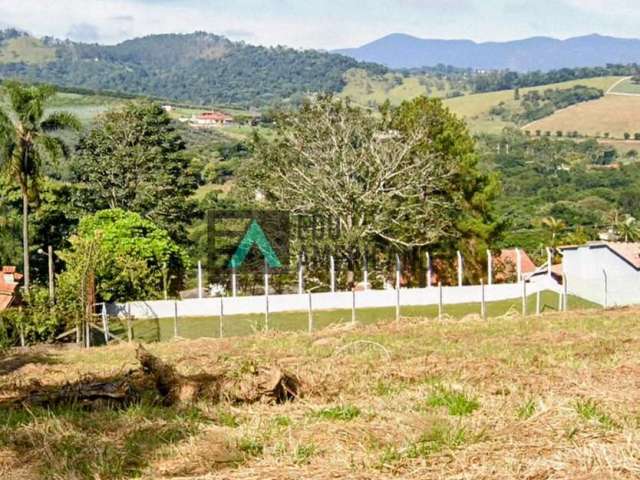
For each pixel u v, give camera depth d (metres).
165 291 40.81
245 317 37.03
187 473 7.08
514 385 10.40
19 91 39.50
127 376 11.80
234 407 9.87
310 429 8.20
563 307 36.00
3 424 9.11
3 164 40.00
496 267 53.38
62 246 52.16
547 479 6.34
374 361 13.74
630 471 6.40
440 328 23.16
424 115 51.25
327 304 39.19
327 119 48.19
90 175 59.06
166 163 61.00
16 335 31.03
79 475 7.05
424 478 6.56
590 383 10.30
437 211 49.16
